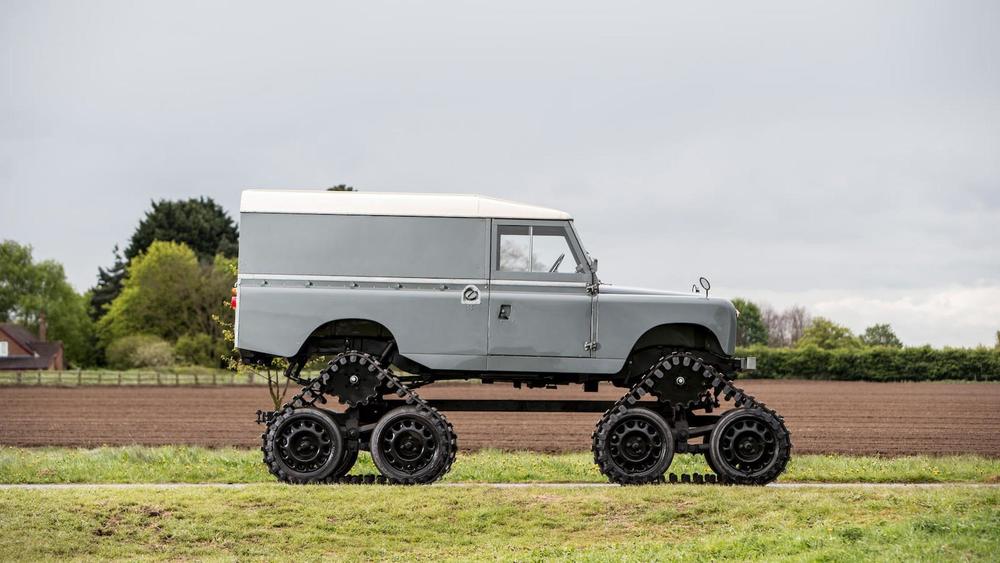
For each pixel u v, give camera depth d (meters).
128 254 107.38
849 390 64.44
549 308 13.77
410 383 14.62
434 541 11.66
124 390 60.16
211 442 28.61
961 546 10.23
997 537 10.51
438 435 13.61
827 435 32.41
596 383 14.91
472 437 28.77
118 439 29.86
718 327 13.80
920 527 11.06
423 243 13.86
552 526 12.06
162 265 91.69
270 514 12.24
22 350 106.81
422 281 13.82
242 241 13.83
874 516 11.96
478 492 12.99
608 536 11.72
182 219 106.19
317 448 13.73
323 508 12.40
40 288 119.88
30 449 25.14
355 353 13.88
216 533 11.75
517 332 13.77
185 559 11.11
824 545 10.58
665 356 14.08
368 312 13.73
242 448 25.39
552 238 13.95
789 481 15.40
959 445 28.92
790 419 40.31
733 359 14.12
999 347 78.62
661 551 10.79
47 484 15.01
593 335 13.77
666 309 13.80
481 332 13.75
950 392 62.00
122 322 93.38
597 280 13.93
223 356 21.02
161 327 89.88
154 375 69.81
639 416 13.80
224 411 43.25
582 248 13.91
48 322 117.06
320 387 13.94
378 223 13.87
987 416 42.38
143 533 11.75
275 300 13.74
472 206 13.94
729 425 13.77
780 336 106.12
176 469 16.33
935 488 13.42
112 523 11.98
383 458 13.65
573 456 20.42
